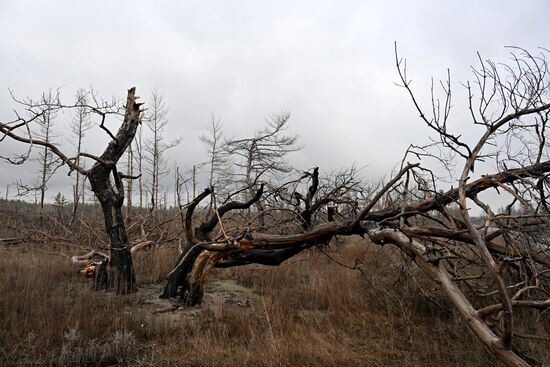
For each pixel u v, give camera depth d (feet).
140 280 29.50
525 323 19.25
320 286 27.58
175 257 34.73
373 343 19.44
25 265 30.76
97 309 21.43
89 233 39.75
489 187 19.66
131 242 36.42
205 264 23.76
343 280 28.14
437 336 19.88
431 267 14.78
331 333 20.16
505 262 10.39
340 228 21.72
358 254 38.73
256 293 28.55
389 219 19.77
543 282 19.52
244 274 32.30
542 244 17.85
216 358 16.76
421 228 18.66
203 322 21.30
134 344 17.60
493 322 13.67
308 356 17.15
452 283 13.92
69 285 27.89
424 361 17.33
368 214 22.45
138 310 22.29
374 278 27.48
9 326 18.43
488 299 20.80
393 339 19.66
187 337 19.36
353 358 17.48
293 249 23.58
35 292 22.90
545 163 17.69
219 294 27.45
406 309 23.12
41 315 19.67
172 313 22.72
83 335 18.06
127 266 26.20
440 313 22.79
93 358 16.34
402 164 18.57
